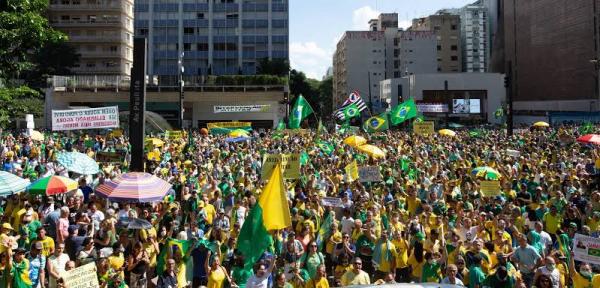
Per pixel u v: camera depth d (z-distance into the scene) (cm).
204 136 3869
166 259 1038
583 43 9056
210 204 1453
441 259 1079
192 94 6869
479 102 9275
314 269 1027
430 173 2083
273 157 1681
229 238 1154
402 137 4088
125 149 2738
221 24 10706
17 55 1383
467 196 1609
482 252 1018
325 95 15500
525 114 8912
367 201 1416
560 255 1042
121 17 9075
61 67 8244
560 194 1470
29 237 1175
